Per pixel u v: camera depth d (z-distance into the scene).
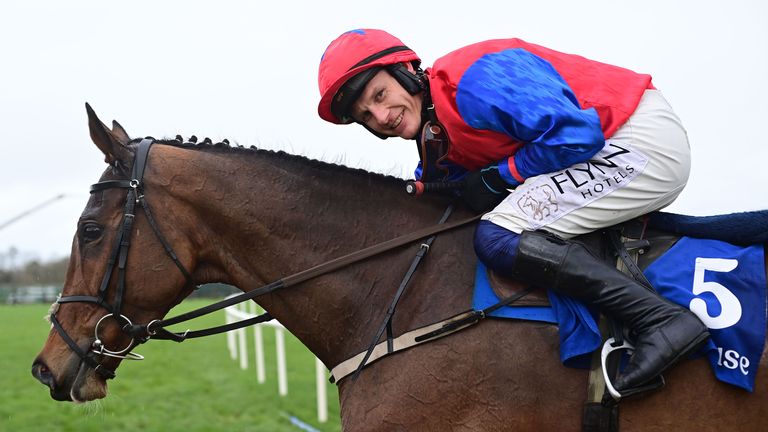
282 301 1.92
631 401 1.62
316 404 6.10
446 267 1.82
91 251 1.89
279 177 1.95
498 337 1.69
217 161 1.94
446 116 1.76
